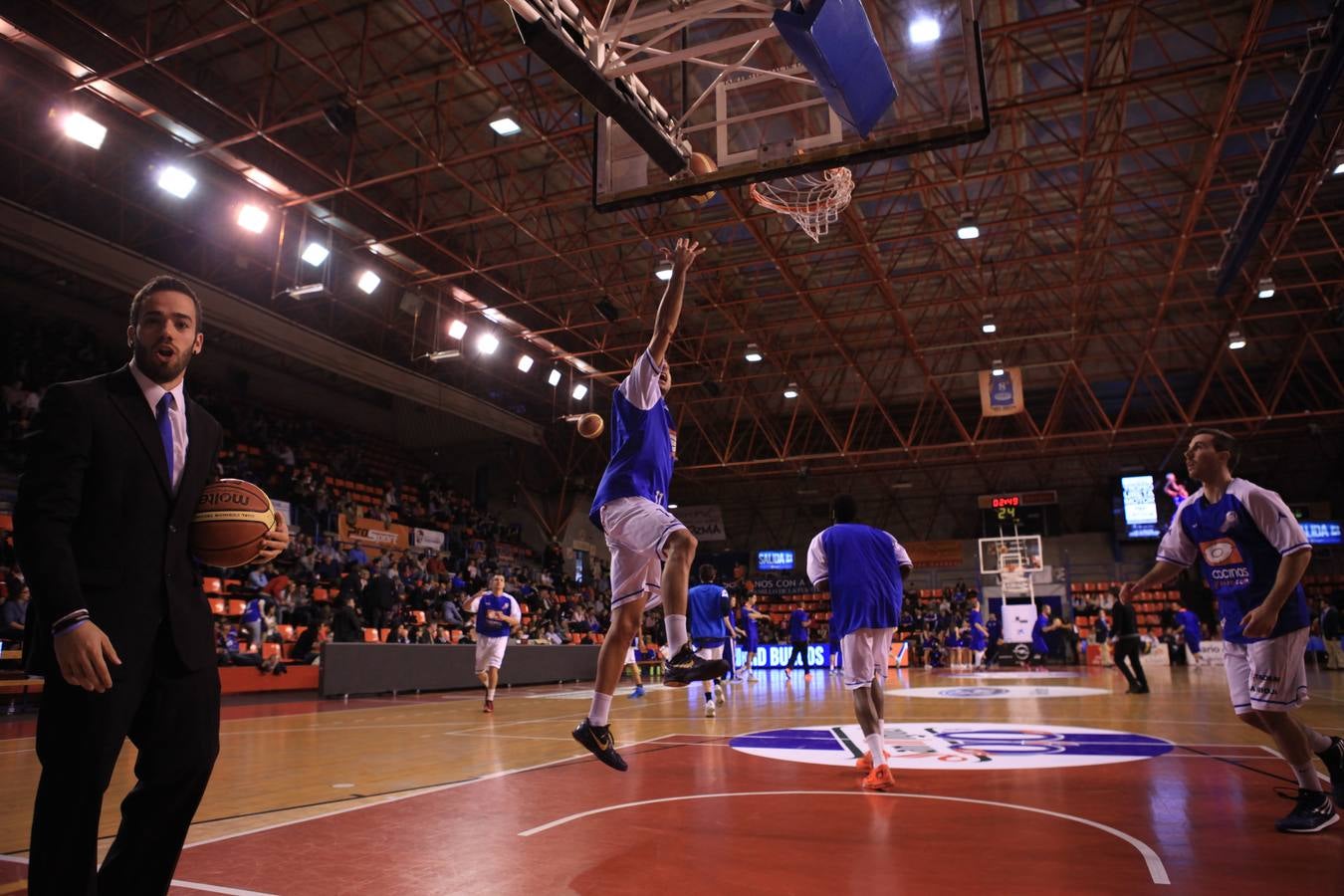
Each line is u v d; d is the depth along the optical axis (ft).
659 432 10.99
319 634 50.67
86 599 5.94
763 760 17.43
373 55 43.75
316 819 11.52
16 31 36.37
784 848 9.71
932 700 34.91
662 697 40.65
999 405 74.74
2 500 49.21
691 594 33.14
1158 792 12.98
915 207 65.77
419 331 78.48
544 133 46.80
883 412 85.97
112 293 66.39
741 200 55.11
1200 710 28.71
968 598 79.71
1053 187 56.65
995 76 51.06
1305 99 42.47
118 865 6.12
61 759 5.75
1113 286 77.15
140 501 6.30
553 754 18.85
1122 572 97.25
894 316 69.92
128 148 53.52
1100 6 39.22
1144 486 96.07
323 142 57.16
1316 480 93.35
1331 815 10.46
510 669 52.06
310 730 25.26
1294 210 56.70
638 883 8.35
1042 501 101.04
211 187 55.88
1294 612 10.78
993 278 68.95
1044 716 26.84
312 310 74.90
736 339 86.12
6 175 56.39
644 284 68.33
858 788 13.74
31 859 5.73
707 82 22.26
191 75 50.47
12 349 57.88
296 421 81.56
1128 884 8.18
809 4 15.35
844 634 14.98
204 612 6.70
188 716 6.36
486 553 85.81
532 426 96.53
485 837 10.37
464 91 52.01
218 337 75.05
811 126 19.45
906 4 37.29
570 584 90.99
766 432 92.94
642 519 10.12
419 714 31.58
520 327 71.51
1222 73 51.31
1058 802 12.28
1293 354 81.05
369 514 74.74
